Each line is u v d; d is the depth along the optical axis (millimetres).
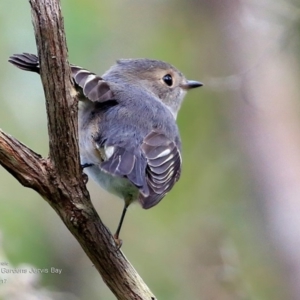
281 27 12867
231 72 14352
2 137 6520
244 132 13891
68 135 6543
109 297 12195
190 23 14609
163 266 12695
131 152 7625
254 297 12031
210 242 12828
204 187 13617
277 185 13445
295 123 13891
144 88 9875
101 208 13086
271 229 13141
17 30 12625
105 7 13398
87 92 7422
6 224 11867
